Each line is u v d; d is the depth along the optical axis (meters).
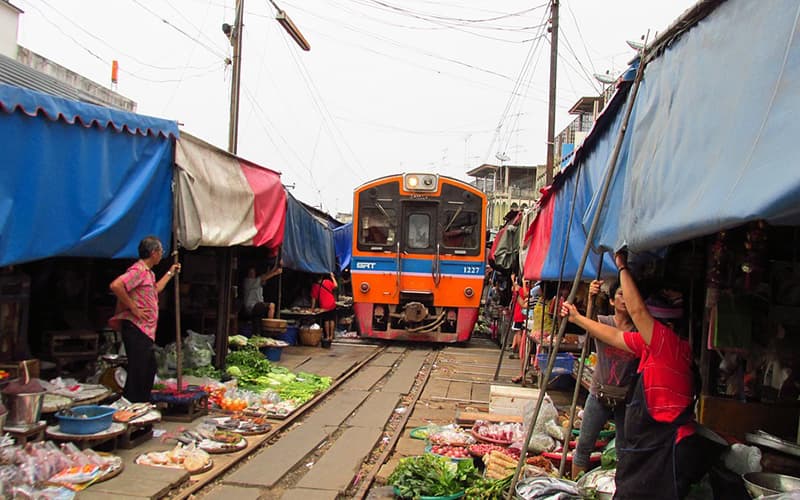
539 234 9.60
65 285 7.86
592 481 4.68
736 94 2.90
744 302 4.40
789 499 2.96
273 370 10.50
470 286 15.82
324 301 15.77
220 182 8.61
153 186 7.12
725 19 3.18
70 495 4.72
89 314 8.20
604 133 5.49
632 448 3.75
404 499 5.38
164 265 9.93
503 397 7.92
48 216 5.57
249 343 11.38
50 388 6.15
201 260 10.13
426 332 15.80
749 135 2.69
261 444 6.89
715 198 2.80
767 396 4.43
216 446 6.39
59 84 7.99
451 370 12.78
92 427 5.64
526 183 37.47
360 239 16.08
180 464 5.75
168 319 10.23
